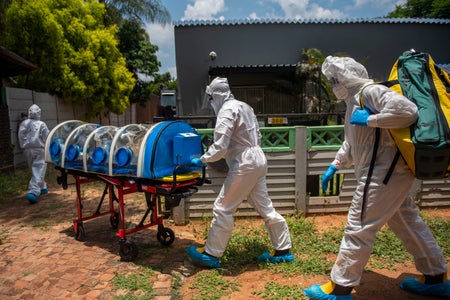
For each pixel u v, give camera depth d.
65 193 7.20
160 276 3.58
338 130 5.12
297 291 3.21
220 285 3.37
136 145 3.78
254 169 3.54
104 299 3.18
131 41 20.56
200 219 5.13
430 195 5.42
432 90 2.62
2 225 5.27
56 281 3.51
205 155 3.46
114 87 15.55
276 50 13.76
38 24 11.75
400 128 2.57
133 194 6.98
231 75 13.01
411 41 14.09
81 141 4.39
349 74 2.90
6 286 3.43
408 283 3.21
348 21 13.71
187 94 13.59
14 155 9.94
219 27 13.49
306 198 5.25
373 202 2.77
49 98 12.23
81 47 13.77
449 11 19.95
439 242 4.16
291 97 13.85
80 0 14.20
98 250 4.27
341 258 2.87
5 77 10.16
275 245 3.80
